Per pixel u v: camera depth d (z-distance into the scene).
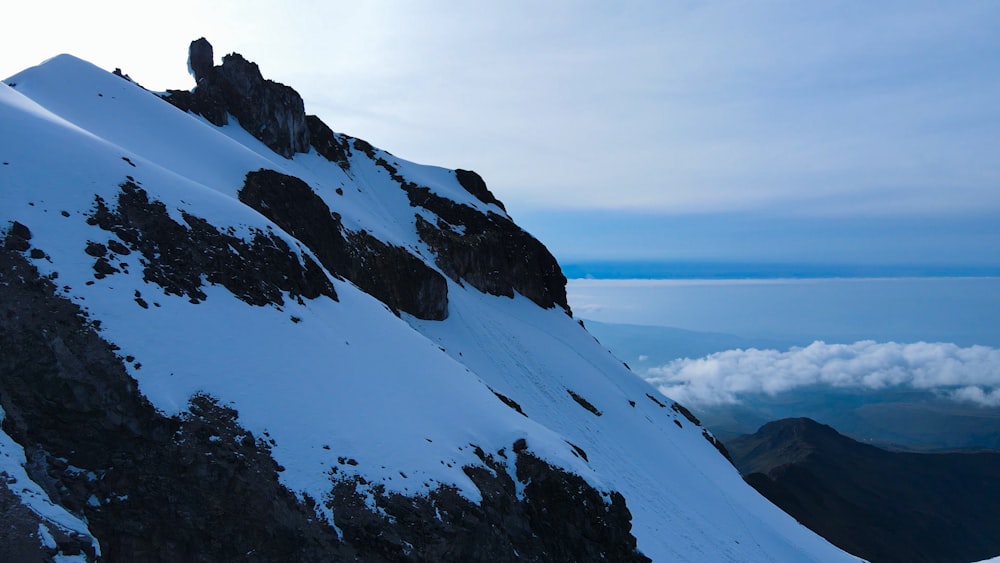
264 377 20.78
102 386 17.19
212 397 18.86
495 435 25.66
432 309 52.69
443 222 74.81
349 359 24.77
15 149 22.17
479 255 70.94
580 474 25.52
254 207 37.78
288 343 23.08
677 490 44.47
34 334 17.33
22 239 19.34
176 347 19.52
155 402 17.58
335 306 28.55
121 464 16.48
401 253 52.94
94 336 18.11
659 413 64.06
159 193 24.91
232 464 17.50
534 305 76.38
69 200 21.73
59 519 14.88
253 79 64.56
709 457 60.75
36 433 16.17
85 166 23.41
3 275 18.12
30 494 14.97
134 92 42.75
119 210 22.73
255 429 18.83
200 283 22.67
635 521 33.75
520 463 24.92
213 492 16.97
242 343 21.52
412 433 22.59
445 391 26.86
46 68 41.53
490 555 20.42
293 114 67.88
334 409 21.36
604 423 50.34
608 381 61.75
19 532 13.99
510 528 22.08
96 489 15.95
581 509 24.66
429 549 18.80
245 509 17.06
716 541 38.34
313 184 58.75
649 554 30.20
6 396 16.34
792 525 54.22
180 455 17.08
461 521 20.08
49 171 22.22
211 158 39.78
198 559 16.17
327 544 17.48
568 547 23.80
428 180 83.38
